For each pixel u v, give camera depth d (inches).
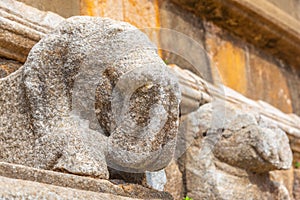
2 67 107.8
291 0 196.7
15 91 93.8
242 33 176.9
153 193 92.7
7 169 77.4
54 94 90.6
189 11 159.3
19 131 92.3
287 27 184.7
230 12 166.7
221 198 122.9
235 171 128.6
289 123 168.6
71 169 85.8
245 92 175.5
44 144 88.7
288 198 139.7
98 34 91.0
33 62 91.2
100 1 132.7
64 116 89.8
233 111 130.3
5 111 94.2
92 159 87.2
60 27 92.7
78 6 129.4
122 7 137.3
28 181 75.5
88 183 84.4
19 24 109.7
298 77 204.1
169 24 150.8
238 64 175.0
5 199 71.7
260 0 175.5
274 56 193.6
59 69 91.3
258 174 133.6
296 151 167.5
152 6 146.6
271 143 129.3
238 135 128.8
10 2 113.3
